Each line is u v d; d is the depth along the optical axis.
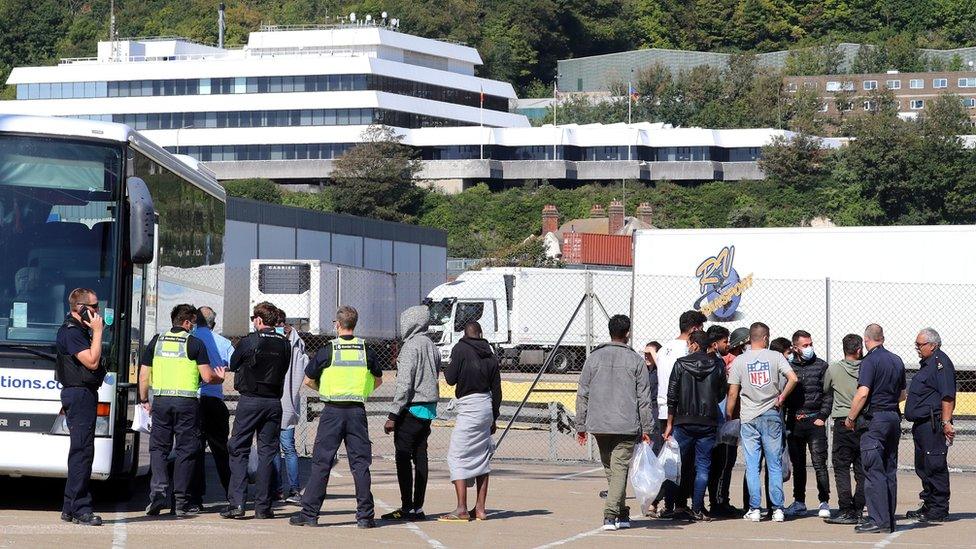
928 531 16.95
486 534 16.00
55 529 15.42
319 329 55.19
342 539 15.26
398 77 177.00
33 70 171.00
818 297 42.47
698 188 180.75
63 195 16.59
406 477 17.05
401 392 16.78
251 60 172.50
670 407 17.55
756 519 17.59
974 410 31.22
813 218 172.62
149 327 17.94
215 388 17.73
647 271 44.22
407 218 169.88
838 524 17.50
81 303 15.62
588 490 21.14
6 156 16.55
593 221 156.88
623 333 16.64
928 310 41.19
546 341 53.56
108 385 16.42
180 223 20.20
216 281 24.09
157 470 16.98
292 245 75.88
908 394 18.03
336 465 24.38
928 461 17.84
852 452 17.42
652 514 18.14
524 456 26.23
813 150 180.75
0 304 16.23
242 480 16.86
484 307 53.69
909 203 170.00
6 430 16.03
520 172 179.75
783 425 17.72
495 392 17.22
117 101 171.00
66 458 16.09
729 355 19.08
